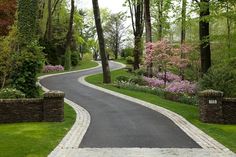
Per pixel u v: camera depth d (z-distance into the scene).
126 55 94.75
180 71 42.56
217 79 23.19
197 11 26.27
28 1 30.78
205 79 23.62
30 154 12.88
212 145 14.65
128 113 22.17
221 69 24.62
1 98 22.30
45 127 18.00
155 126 18.38
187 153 13.33
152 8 48.09
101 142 15.05
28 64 26.97
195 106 25.53
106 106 24.91
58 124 18.98
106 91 33.28
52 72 53.28
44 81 40.69
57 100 19.95
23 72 26.86
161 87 37.75
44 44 59.16
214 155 13.08
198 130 17.62
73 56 65.69
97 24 41.03
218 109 19.89
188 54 40.56
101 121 19.73
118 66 69.25
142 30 51.97
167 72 43.94
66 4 70.25
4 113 20.05
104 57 40.91
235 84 23.20
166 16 42.19
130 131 17.22
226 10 25.52
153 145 14.56
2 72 28.94
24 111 20.16
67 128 18.02
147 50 39.84
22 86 26.66
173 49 38.97
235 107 20.02
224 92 22.81
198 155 13.05
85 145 14.54
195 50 39.72
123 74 51.00
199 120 20.34
